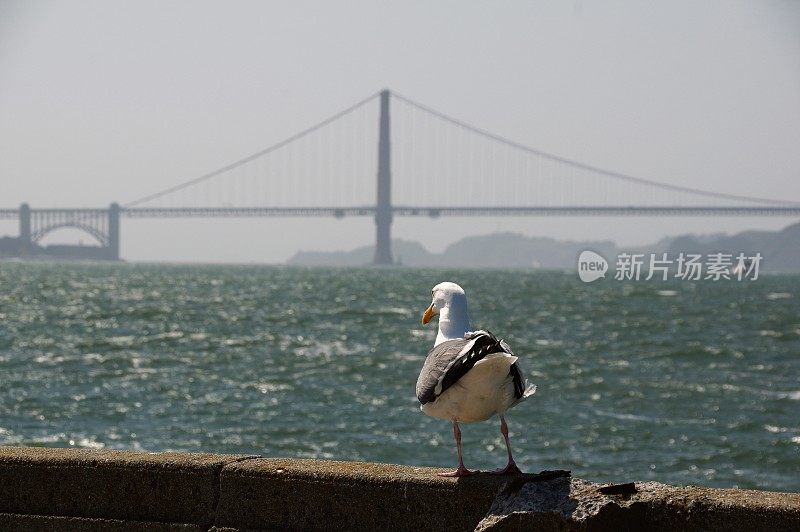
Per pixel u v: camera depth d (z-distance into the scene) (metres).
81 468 4.53
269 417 16.50
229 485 4.38
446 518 4.12
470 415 4.18
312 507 4.29
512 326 38.88
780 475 12.99
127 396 18.55
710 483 12.55
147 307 45.56
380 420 16.22
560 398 19.06
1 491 4.61
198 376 21.70
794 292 79.81
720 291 79.94
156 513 4.46
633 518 3.81
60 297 54.38
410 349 28.34
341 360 25.14
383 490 4.20
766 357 27.53
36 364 23.41
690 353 28.22
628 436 15.19
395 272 147.12
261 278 97.88
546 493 3.90
